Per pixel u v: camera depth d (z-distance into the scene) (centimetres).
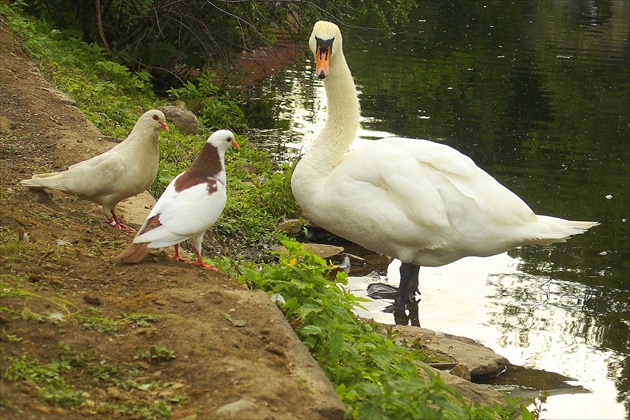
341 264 972
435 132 1499
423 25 2553
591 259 1027
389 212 820
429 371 455
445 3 3044
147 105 1377
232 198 1027
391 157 827
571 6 3209
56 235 612
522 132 1540
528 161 1373
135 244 541
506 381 734
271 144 1384
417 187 816
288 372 450
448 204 824
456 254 853
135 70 1622
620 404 708
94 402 411
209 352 453
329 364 519
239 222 986
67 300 494
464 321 846
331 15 1565
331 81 889
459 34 2453
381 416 419
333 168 873
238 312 498
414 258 860
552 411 689
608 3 3338
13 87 1042
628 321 862
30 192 696
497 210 834
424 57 2108
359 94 1730
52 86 1123
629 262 1016
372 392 429
